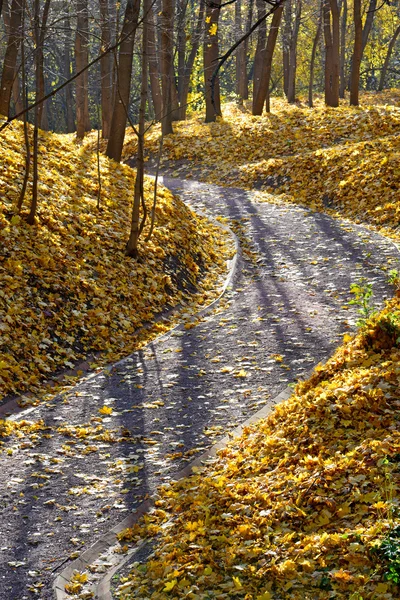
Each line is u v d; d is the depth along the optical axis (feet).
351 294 40.47
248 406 27.66
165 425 26.66
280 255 50.29
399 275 41.68
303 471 19.83
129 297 39.96
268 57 95.81
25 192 43.68
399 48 190.70
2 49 77.30
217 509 19.39
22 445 24.94
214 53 95.66
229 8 125.18
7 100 59.82
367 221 56.29
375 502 17.06
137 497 21.56
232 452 23.52
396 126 77.10
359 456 19.44
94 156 59.11
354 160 65.36
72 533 19.60
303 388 26.89
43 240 39.55
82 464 23.82
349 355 27.25
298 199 65.31
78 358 33.91
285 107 112.57
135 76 158.81
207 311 41.04
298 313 38.22
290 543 16.63
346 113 85.87
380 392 22.88
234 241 54.34
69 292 37.22
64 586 17.13
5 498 21.35
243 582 15.58
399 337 26.66
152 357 34.19
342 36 134.00
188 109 135.54
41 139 56.13
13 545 18.93
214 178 77.97
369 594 13.71
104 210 48.01
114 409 28.40
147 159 89.35
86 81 107.55
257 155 81.20
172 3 78.89
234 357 33.04
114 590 16.71
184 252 48.26
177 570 16.47
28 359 31.58
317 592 14.40
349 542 15.66
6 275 34.99
